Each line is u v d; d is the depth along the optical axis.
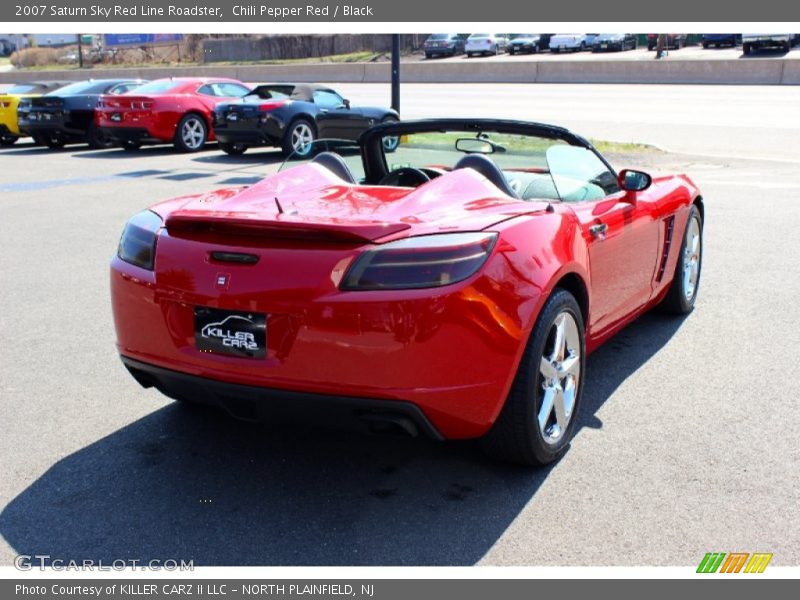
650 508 3.15
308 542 2.96
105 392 4.32
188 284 3.11
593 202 4.14
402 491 3.30
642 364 4.69
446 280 2.91
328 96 15.95
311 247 2.98
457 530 3.02
